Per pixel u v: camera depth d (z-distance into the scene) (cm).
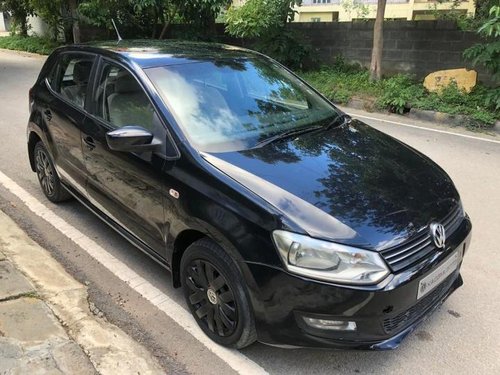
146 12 1572
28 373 251
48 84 466
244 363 280
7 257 369
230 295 274
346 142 340
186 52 388
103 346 284
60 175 450
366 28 1205
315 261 240
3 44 2241
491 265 390
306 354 289
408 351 293
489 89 949
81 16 1811
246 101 359
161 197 306
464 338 305
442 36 1073
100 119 374
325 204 261
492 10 810
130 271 373
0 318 293
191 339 299
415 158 339
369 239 245
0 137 723
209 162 288
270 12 1217
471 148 733
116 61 367
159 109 319
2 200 492
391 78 1083
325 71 1245
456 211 299
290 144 322
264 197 261
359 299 237
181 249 310
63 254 395
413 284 250
